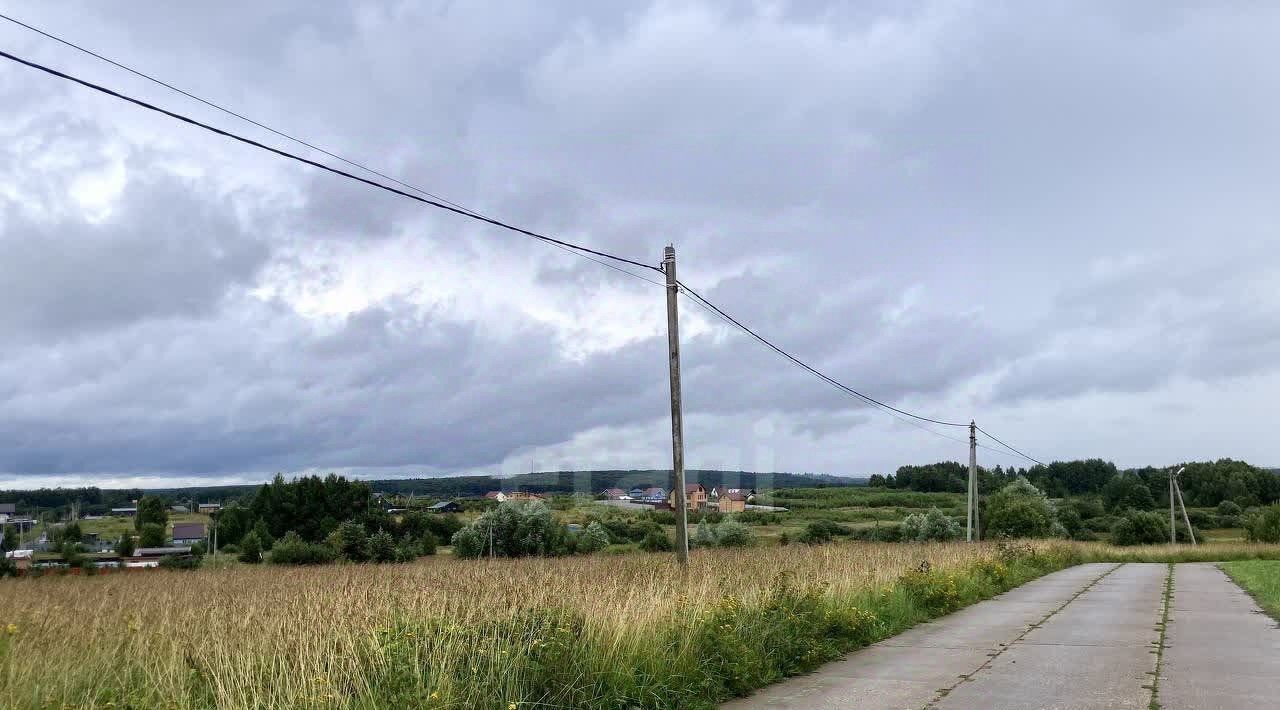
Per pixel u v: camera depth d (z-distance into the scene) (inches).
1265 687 397.1
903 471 4315.9
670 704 352.8
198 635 383.2
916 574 789.9
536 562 1002.7
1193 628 631.2
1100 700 368.8
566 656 337.4
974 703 363.9
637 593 456.1
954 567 984.3
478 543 1961.1
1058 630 623.2
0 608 514.3
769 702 371.6
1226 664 463.2
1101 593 991.0
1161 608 792.9
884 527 3034.0
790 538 2487.7
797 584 584.7
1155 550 2148.1
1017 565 1328.7
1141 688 395.5
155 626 421.4
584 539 2092.8
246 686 275.3
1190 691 387.5
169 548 3024.1
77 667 326.6
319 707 265.6
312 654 301.6
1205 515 4362.7
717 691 379.6
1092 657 491.8
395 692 285.6
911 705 361.7
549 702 316.8
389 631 323.6
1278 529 2778.1
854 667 461.1
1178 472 2935.5
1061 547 1943.9
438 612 377.1
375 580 623.5
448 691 287.7
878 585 709.9
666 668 374.3
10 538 2979.8
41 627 384.5
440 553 2343.8
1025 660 481.4
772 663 431.8
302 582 780.0
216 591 762.8
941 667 459.5
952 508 3789.4
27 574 1349.7
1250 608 789.2
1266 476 4790.8
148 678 308.5
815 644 482.0
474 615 369.1
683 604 451.2
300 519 2923.2
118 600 673.6
